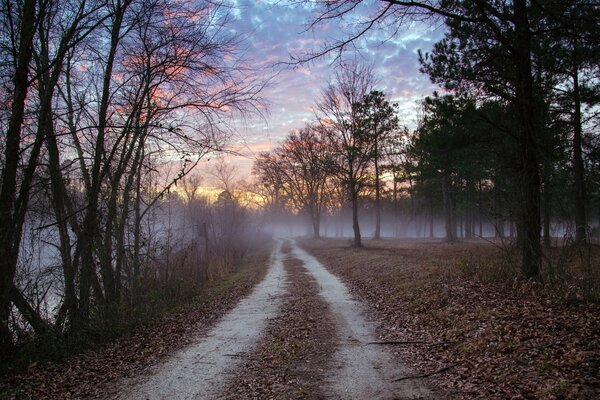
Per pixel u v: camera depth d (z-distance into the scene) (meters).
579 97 18.03
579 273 10.77
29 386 6.83
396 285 14.01
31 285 9.46
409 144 36.00
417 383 5.83
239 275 23.27
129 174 13.38
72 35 9.41
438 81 15.29
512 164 14.06
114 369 7.51
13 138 8.48
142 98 11.51
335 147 34.44
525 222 10.77
